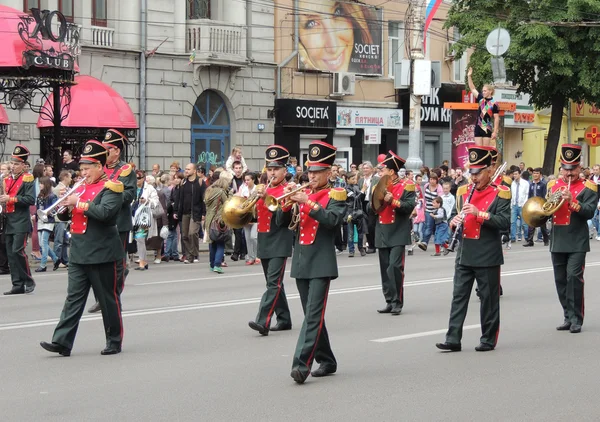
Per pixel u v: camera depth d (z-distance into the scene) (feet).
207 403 29.89
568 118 166.40
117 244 37.88
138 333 42.93
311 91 124.16
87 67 100.22
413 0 120.98
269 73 118.93
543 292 57.88
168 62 107.96
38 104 95.55
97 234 37.24
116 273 38.04
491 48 104.27
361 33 128.98
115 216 37.17
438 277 65.92
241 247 79.56
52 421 27.76
